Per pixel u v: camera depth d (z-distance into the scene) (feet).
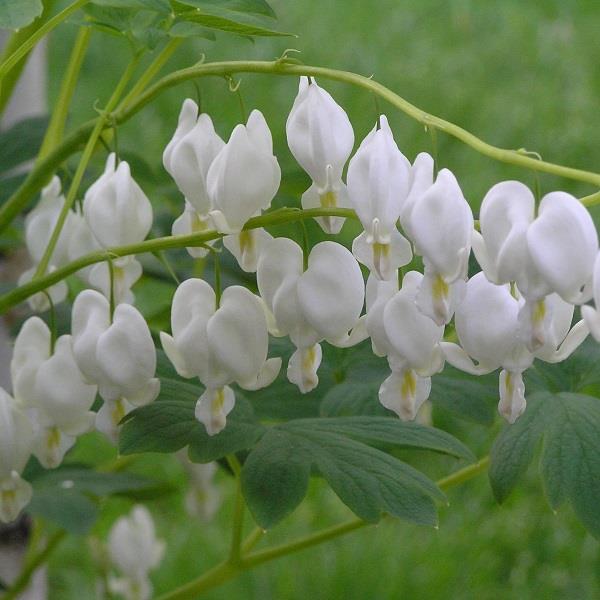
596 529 1.22
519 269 1.03
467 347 1.11
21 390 1.24
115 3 1.16
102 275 1.32
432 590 2.38
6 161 1.64
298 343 1.14
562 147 3.76
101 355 1.16
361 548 2.45
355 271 1.13
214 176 1.13
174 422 1.23
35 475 1.62
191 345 1.14
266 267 1.13
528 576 2.46
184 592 1.45
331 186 1.13
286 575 2.40
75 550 2.60
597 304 1.01
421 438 1.26
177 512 2.73
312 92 1.12
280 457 1.22
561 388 1.38
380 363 1.47
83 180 1.58
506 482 1.25
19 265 1.78
